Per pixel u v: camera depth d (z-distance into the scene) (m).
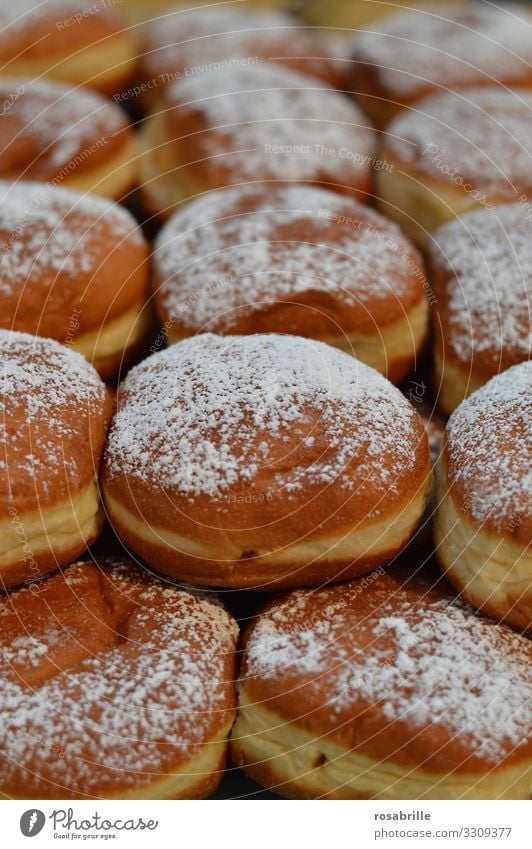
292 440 0.33
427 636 0.32
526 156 0.45
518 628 0.33
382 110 0.52
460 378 0.39
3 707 0.31
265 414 0.33
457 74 0.52
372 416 0.34
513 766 0.31
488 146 0.45
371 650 0.32
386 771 0.31
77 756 0.30
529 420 0.33
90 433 0.34
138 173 0.47
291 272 0.38
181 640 0.33
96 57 0.52
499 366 0.38
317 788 0.32
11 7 0.51
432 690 0.31
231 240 0.40
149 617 0.33
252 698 0.32
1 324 0.38
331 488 0.32
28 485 0.32
